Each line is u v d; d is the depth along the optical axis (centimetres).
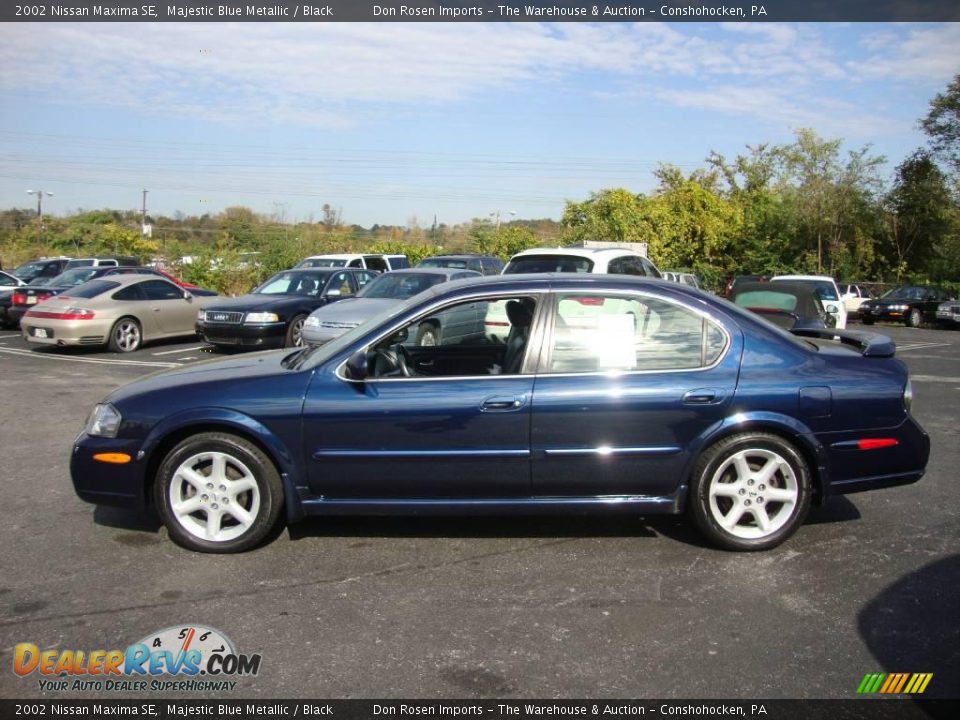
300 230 3244
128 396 447
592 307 443
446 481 432
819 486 444
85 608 374
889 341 472
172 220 5609
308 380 436
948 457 660
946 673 316
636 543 455
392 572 415
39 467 621
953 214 3192
